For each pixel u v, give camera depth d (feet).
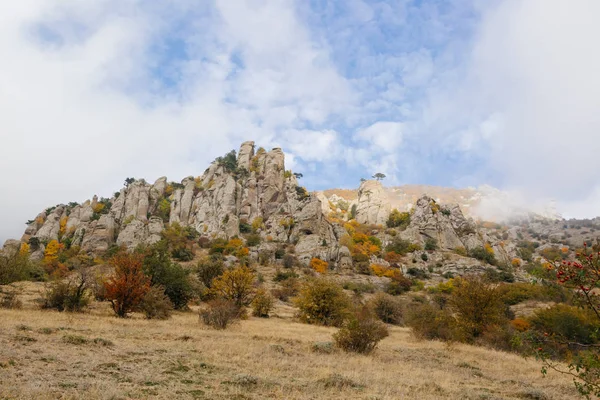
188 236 342.23
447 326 92.89
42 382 27.63
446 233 367.25
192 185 437.99
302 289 118.83
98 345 44.16
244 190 413.39
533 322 99.35
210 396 29.40
